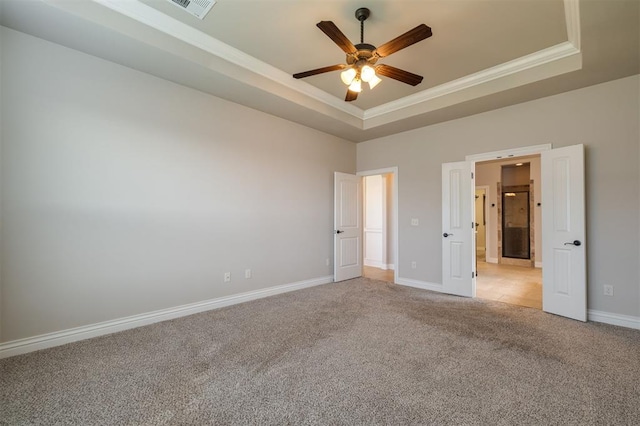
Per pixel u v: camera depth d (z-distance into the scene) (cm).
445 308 366
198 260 350
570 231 330
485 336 279
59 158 261
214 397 185
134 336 278
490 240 744
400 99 428
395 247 510
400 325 307
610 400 183
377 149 539
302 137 470
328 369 218
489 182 746
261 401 181
